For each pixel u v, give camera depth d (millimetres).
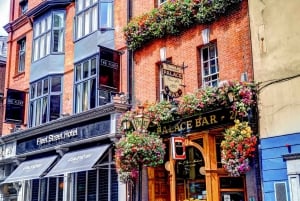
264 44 9828
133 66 13695
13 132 17859
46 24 17750
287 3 9531
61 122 14938
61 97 16484
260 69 9781
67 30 17000
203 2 11516
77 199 14438
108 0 15266
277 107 9242
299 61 9039
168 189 12398
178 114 11258
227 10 11086
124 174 11445
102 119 13438
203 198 11125
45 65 17094
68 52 16656
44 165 15203
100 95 14531
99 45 13695
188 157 11805
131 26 13570
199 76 11617
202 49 11898
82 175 14484
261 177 9281
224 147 9461
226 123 10148
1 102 23344
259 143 9438
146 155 10719
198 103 10539
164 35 12773
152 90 12836
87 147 14141
